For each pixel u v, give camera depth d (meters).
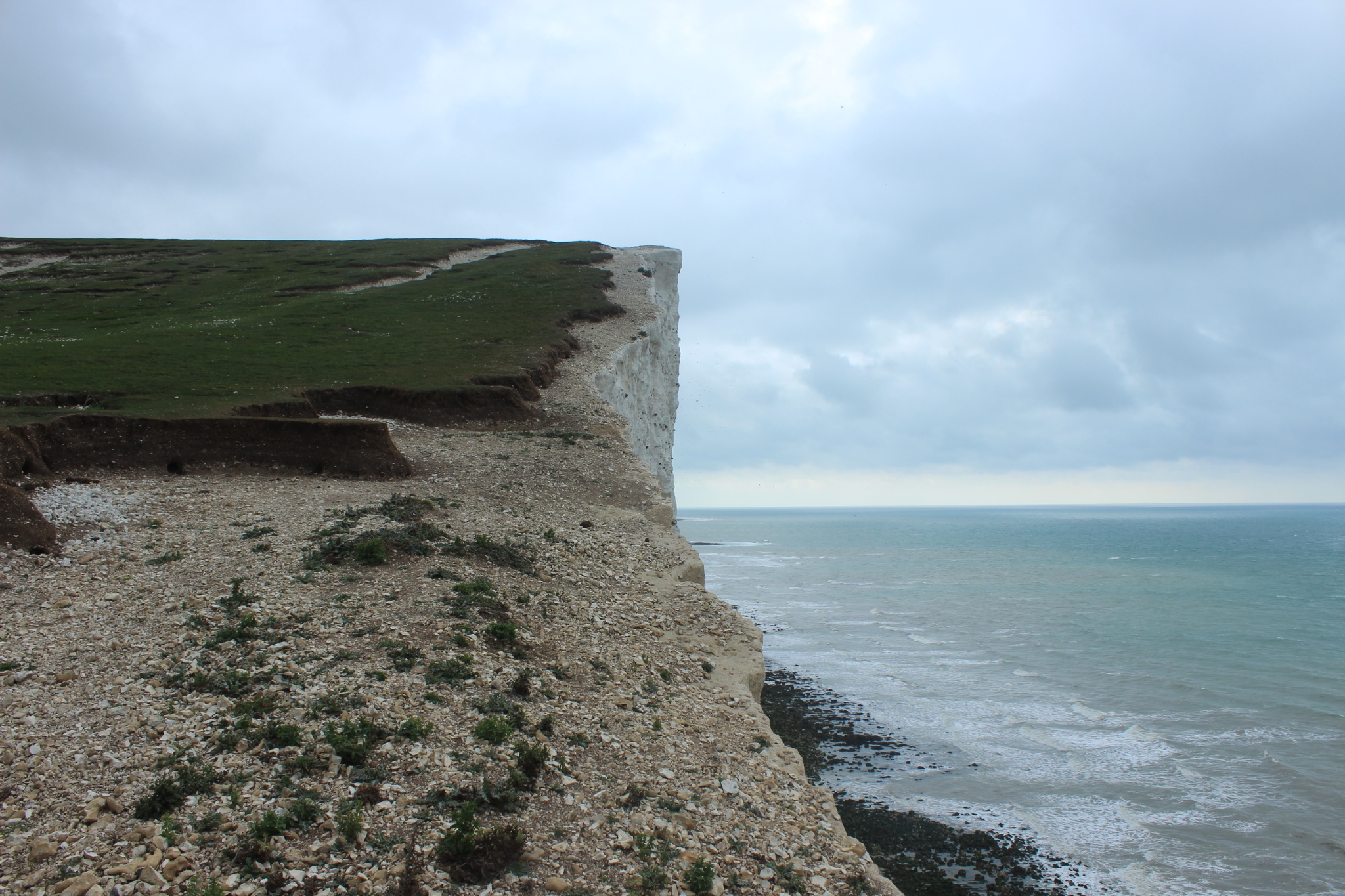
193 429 24.97
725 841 10.03
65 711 10.33
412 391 34.75
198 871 7.75
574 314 53.72
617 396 45.16
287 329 46.22
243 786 9.12
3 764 9.05
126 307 53.91
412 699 11.60
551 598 16.94
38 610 13.66
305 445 25.84
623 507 26.11
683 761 11.80
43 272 68.00
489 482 26.38
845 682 36.09
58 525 18.00
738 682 15.30
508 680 12.85
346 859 8.30
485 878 8.35
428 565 16.91
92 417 23.47
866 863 10.30
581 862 9.01
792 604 60.19
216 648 12.31
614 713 12.80
